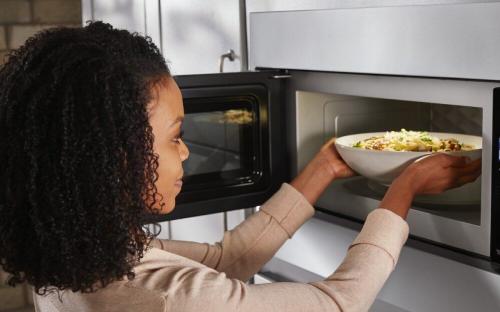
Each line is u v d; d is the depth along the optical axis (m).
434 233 0.96
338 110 1.20
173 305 0.71
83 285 0.68
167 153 0.75
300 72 1.13
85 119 0.63
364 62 0.98
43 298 0.82
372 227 0.86
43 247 0.65
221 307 0.72
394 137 1.07
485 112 0.85
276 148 1.18
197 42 1.44
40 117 0.64
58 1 2.51
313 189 1.07
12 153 0.65
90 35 0.71
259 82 1.13
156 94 0.73
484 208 0.88
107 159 0.64
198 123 1.09
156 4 1.61
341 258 1.09
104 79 0.64
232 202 1.15
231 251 1.02
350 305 0.78
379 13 0.95
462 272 0.89
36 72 0.66
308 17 1.07
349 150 1.02
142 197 0.69
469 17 0.83
